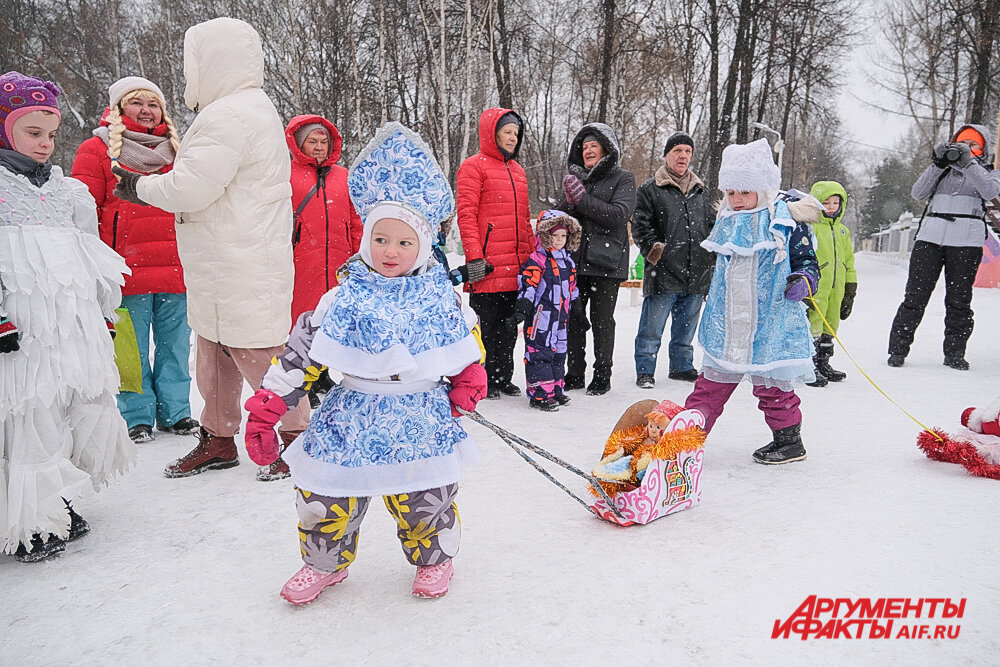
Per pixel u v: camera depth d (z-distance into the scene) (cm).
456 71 1962
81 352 295
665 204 585
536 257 522
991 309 1086
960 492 342
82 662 216
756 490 351
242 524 320
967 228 634
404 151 240
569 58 2464
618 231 566
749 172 383
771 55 2388
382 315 236
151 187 349
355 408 237
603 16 2142
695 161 3189
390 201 240
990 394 549
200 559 286
